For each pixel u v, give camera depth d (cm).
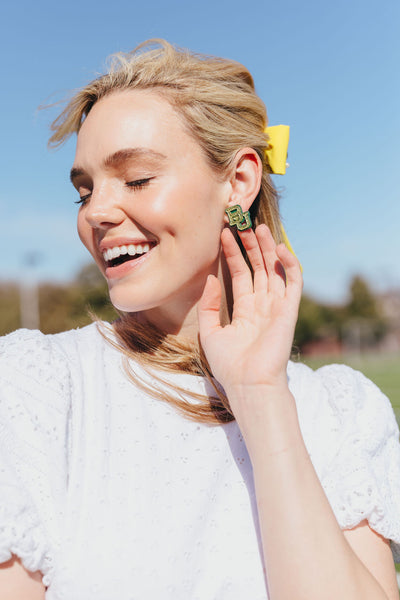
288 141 187
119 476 131
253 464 134
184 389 152
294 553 124
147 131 146
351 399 168
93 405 139
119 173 146
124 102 150
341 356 5472
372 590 126
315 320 5547
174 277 148
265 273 160
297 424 136
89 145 149
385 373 2133
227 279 170
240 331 150
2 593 110
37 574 115
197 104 155
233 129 165
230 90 165
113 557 120
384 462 159
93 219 145
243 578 131
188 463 140
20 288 4247
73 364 145
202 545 132
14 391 129
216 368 146
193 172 151
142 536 124
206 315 154
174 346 160
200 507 135
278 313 149
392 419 171
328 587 122
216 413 149
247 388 138
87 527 122
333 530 127
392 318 6406
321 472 150
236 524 137
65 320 3912
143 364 153
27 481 120
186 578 125
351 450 154
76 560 118
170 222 145
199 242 151
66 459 128
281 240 193
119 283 149
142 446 137
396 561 154
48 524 118
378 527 141
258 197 187
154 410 145
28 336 144
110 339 156
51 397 132
